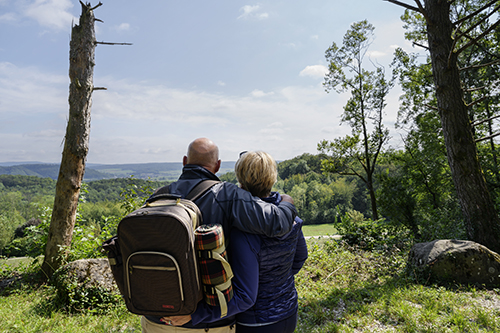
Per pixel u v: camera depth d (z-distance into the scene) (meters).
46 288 6.37
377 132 19.89
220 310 1.37
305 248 1.97
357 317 4.12
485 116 18.61
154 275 1.30
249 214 1.49
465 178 8.06
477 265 5.61
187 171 1.73
